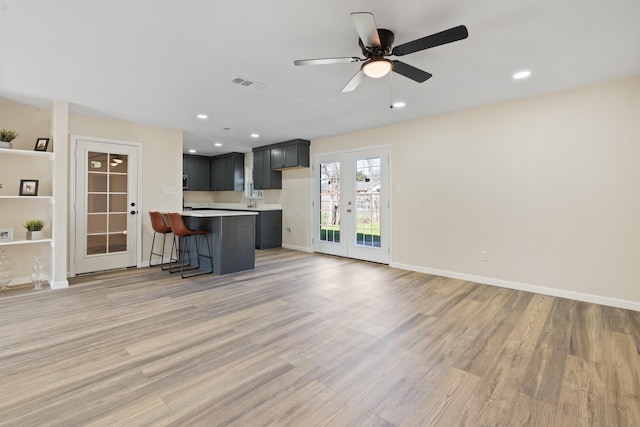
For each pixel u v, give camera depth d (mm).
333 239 5934
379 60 2172
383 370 1978
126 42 2344
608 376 1916
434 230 4441
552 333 2514
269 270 4668
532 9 1956
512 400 1691
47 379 1851
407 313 2941
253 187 7148
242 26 2139
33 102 3717
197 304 3150
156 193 5008
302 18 2049
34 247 3904
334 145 5789
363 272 4566
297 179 6570
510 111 3736
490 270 3932
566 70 2863
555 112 3432
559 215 3432
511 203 3752
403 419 1542
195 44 2381
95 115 4305
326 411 1596
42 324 2635
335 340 2383
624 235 3074
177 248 5227
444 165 4316
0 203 3648
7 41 2314
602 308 3084
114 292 3535
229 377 1888
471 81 3121
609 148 3135
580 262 3314
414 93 3469
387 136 4969
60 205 3686
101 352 2172
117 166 4625
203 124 4855
